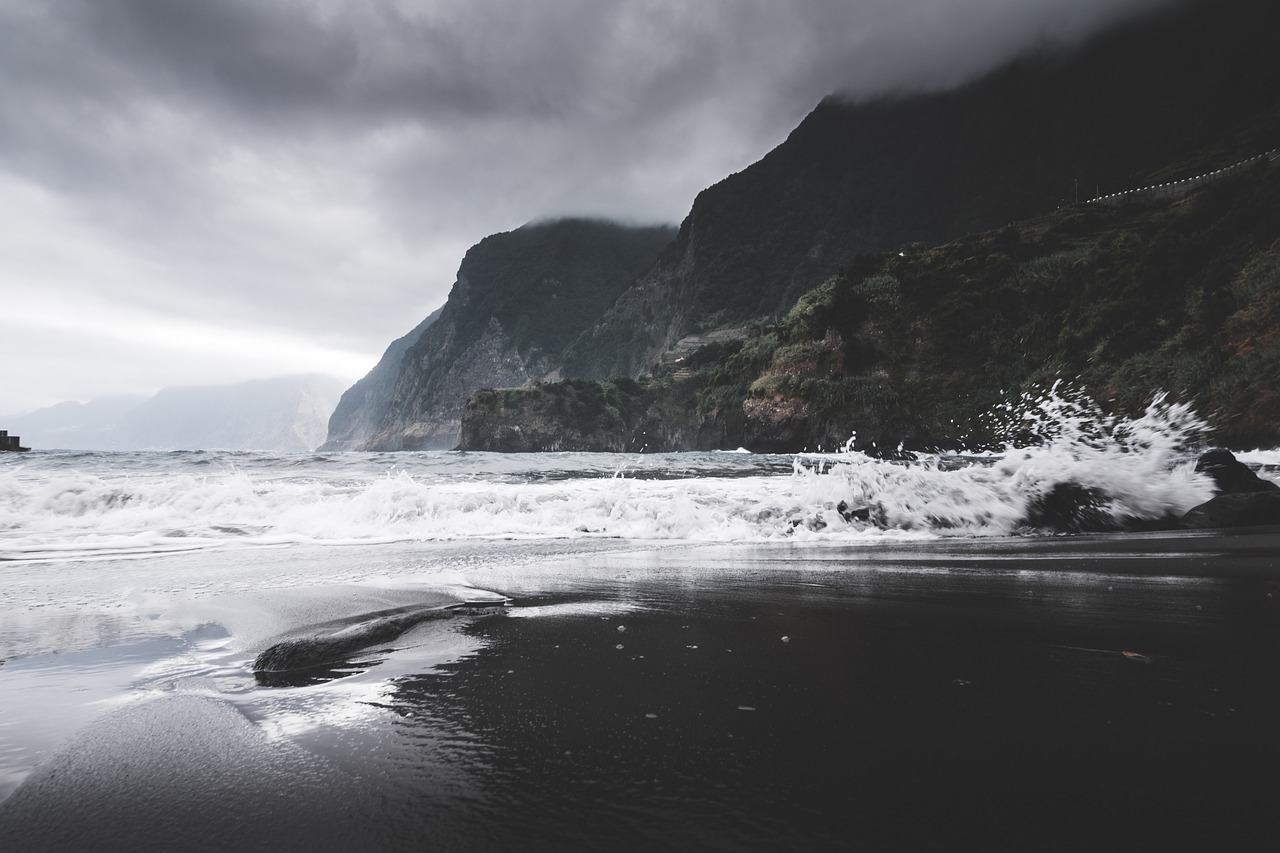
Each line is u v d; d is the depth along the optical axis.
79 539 6.34
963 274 66.31
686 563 5.14
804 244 177.12
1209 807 1.25
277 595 3.57
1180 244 50.44
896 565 5.06
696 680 2.14
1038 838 1.14
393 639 2.71
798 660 2.38
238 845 1.14
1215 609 3.28
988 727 1.70
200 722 1.76
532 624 2.98
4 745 1.60
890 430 62.00
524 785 1.39
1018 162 167.00
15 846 1.12
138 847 1.12
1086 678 2.13
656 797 1.33
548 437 112.56
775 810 1.27
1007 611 3.25
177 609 3.20
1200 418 34.53
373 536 6.89
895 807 1.27
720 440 78.19
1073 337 52.53
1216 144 87.56
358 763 1.51
